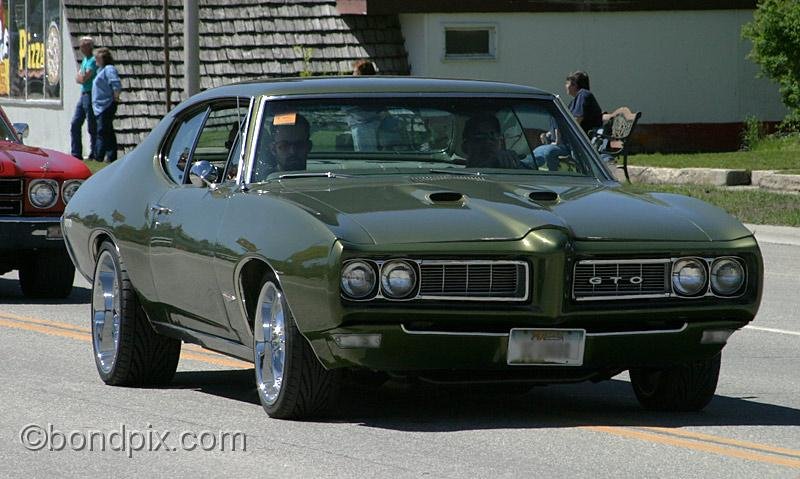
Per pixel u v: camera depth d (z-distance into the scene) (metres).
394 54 61.56
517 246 15.69
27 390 19.23
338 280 15.34
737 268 16.45
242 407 18.02
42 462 15.16
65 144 66.19
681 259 16.19
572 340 15.87
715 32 61.78
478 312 15.55
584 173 19.12
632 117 47.56
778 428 17.12
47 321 25.84
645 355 16.25
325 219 15.90
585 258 15.84
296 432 16.30
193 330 18.53
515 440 15.98
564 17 60.88
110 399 18.69
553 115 19.38
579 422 17.19
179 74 62.31
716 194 46.31
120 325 19.42
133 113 61.25
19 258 29.11
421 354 15.64
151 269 18.94
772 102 62.41
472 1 60.09
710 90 61.94
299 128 18.16
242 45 62.59
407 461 14.89
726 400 19.20
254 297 17.06
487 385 16.94
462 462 14.87
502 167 18.70
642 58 61.47
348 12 61.00
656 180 51.12
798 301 30.11
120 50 62.31
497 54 60.69
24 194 28.06
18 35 70.88
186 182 19.11
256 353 17.03
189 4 47.28
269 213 16.55
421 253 15.48
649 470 14.64
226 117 19.02
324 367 16.06
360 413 17.55
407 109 18.73
